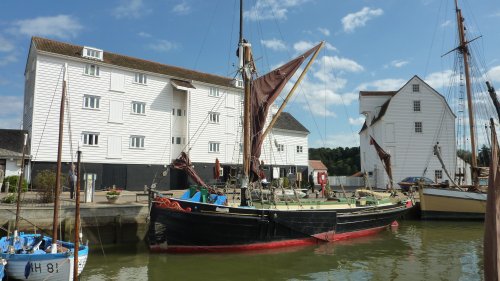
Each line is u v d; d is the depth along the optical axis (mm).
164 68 37812
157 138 35062
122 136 32969
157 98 35406
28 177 27719
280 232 16766
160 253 15711
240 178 18609
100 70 32219
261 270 13461
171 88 36375
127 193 26703
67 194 23625
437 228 23438
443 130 41344
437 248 17438
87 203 19281
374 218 20828
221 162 38938
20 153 28078
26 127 32469
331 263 14602
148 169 34250
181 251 15703
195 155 37031
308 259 15125
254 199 18203
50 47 30469
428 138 41281
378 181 43094
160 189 34688
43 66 29312
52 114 29453
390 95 46219
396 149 41094
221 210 15664
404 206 23562
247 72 18734
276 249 16609
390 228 23156
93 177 20188
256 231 16125
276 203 17469
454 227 23828
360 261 14938
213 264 14117
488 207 4215
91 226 17469
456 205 26156
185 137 36938
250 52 19219
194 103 37469
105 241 17688
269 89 20000
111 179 32125
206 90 38500
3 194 22250
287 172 45031
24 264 11336
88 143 31141
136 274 12836
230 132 39969
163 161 35250
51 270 11250
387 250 16938
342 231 19062
